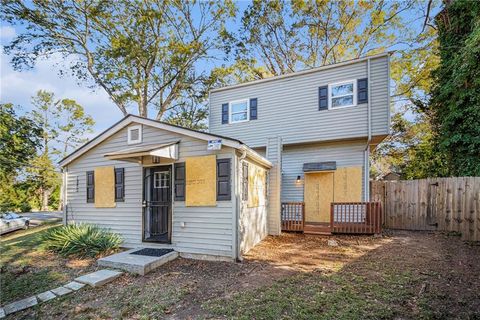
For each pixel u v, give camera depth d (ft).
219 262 18.69
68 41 46.37
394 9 48.34
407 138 52.75
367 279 14.10
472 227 21.79
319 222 33.24
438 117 34.30
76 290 14.52
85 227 23.20
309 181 34.68
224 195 19.38
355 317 9.96
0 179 67.21
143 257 18.54
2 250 22.34
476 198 21.65
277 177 29.50
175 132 21.44
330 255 19.70
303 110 33.71
